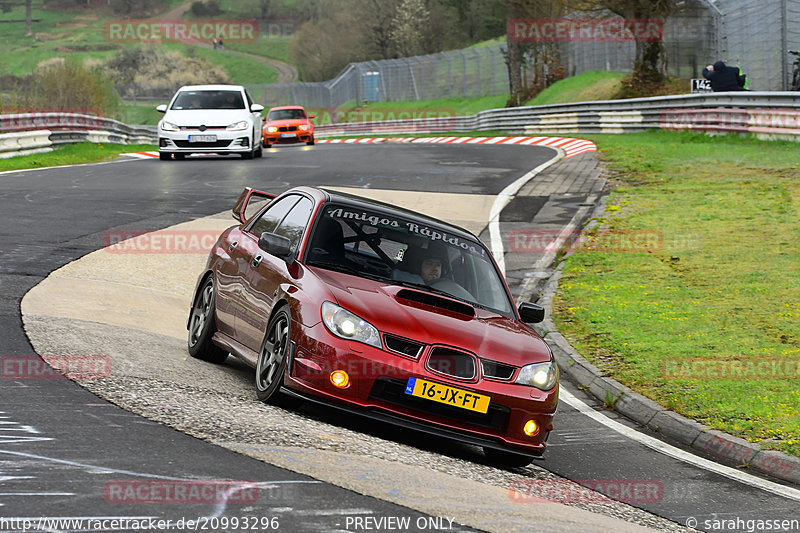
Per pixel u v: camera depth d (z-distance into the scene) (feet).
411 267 49.29
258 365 46.65
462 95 492.13
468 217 118.11
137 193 124.77
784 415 55.47
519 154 199.21
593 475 45.44
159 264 82.53
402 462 38.52
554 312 80.59
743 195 124.06
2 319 54.85
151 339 57.77
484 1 641.81
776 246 97.96
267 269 49.06
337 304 43.27
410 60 533.14
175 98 187.21
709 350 68.39
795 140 166.30
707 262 93.71
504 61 430.20
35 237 87.35
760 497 44.14
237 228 58.34
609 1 280.72
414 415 42.32
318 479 33.24
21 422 36.01
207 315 55.06
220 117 180.34
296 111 291.99
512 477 41.55
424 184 144.87
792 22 245.04
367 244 49.49
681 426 54.80
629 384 62.13
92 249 84.48
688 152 168.76
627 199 127.24
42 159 174.70
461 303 47.16
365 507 30.83
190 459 33.42
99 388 42.52
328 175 153.99
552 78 398.83
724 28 264.31
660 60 282.97
